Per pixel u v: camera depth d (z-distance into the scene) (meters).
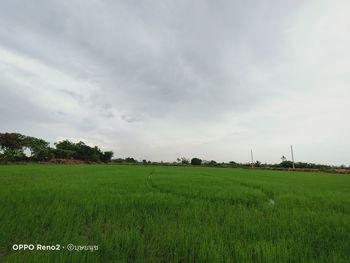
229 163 84.12
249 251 3.40
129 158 98.62
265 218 5.37
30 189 8.70
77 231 4.05
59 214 4.98
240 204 7.06
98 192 8.42
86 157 79.50
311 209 6.64
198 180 15.59
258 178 19.89
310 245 3.74
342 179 21.27
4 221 4.35
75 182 12.00
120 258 3.21
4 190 8.33
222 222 5.08
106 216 5.13
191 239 3.80
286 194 9.53
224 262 3.15
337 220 5.23
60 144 77.69
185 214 5.53
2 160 47.91
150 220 4.88
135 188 10.16
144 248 3.55
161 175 20.66
